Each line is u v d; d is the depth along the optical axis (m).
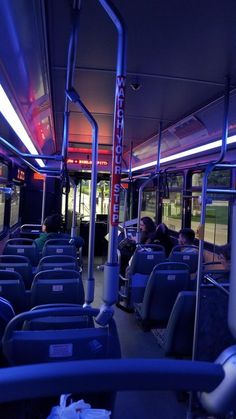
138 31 2.31
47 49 2.63
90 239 1.81
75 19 1.95
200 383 0.66
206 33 2.30
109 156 8.30
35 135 5.06
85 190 9.61
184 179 6.99
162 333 4.12
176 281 3.92
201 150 5.14
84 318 2.02
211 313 2.57
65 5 2.00
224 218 5.21
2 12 1.71
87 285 1.84
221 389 0.78
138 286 4.71
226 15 2.06
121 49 1.27
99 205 9.73
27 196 9.61
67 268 3.96
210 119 4.31
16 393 0.61
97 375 0.63
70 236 6.23
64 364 0.64
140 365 0.65
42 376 0.61
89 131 6.14
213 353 2.57
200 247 2.49
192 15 2.07
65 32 2.36
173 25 2.21
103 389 0.63
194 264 4.71
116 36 2.39
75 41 1.95
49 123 5.33
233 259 1.04
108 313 1.33
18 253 5.15
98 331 1.67
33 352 1.62
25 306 3.17
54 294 3.19
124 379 0.63
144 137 6.38
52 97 3.95
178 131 5.28
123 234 6.99
